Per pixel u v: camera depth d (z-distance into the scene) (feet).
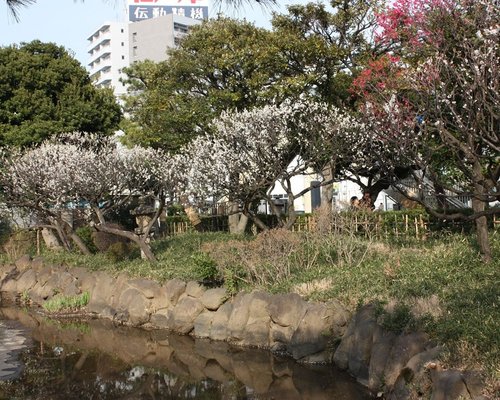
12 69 71.67
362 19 51.85
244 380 27.76
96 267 50.31
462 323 20.59
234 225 59.41
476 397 16.29
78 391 27.32
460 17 26.91
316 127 43.91
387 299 26.02
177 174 47.16
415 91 27.45
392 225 43.88
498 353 17.67
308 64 52.06
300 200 90.27
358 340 25.43
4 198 56.39
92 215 56.13
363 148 42.60
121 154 50.42
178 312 38.47
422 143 24.41
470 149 22.25
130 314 42.04
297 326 29.86
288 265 35.40
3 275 62.44
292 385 26.25
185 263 44.37
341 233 39.83
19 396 26.68
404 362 21.65
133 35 165.68
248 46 51.24
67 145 57.67
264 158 43.57
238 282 36.94
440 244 34.71
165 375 29.58
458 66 28.19
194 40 54.80
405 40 35.42
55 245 67.36
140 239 48.21
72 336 39.68
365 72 36.60
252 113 43.91
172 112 55.98
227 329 34.68
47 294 52.54
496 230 34.47
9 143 67.92
